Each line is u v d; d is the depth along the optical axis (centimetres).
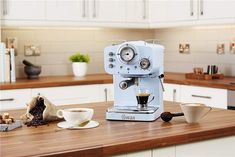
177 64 468
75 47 446
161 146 170
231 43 405
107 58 212
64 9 395
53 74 435
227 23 367
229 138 193
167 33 477
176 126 190
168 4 421
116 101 226
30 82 361
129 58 205
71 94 377
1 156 141
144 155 169
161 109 220
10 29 408
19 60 414
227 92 334
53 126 193
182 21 408
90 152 154
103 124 197
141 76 215
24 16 376
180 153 178
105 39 463
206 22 385
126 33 476
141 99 212
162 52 224
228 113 223
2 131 182
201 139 181
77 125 192
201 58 438
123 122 202
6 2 367
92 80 387
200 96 359
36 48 423
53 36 432
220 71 418
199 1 389
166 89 394
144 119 203
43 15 385
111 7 420
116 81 225
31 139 167
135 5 436
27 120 203
